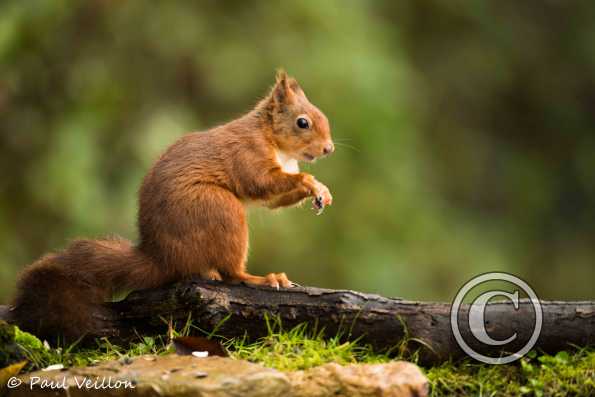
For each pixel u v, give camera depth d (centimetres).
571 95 2003
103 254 727
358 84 1524
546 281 1842
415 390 607
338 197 1503
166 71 1520
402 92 1579
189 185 730
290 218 1455
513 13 1989
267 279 725
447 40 1889
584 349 681
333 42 1545
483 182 1858
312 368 638
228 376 600
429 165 1733
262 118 808
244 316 705
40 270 720
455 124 1848
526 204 1867
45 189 1373
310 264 1473
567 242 1897
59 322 715
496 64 1889
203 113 1535
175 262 718
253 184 761
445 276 1527
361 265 1473
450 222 1633
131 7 1498
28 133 1445
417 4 1864
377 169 1530
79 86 1466
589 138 2002
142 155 1411
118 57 1495
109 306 730
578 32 2012
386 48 1611
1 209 1404
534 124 1981
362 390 609
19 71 1448
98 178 1402
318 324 701
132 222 1380
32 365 662
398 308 695
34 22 1439
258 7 1554
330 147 829
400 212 1524
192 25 1514
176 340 674
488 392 663
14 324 715
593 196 1944
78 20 1484
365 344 697
